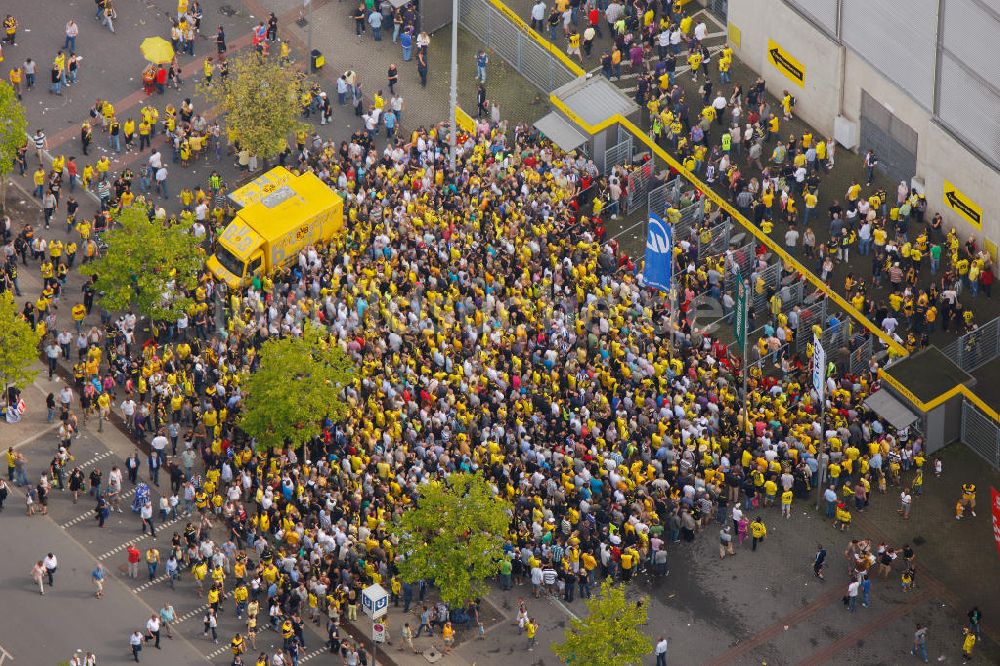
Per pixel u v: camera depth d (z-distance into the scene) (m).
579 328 172.25
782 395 167.50
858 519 165.38
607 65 193.12
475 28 199.00
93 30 197.75
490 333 171.88
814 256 180.75
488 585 160.75
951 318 175.88
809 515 165.12
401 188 182.62
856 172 187.38
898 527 165.00
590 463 162.75
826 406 167.12
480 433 165.50
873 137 186.62
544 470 162.25
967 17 172.50
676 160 187.50
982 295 178.88
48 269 175.62
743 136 188.62
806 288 179.38
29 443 168.50
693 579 161.50
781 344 173.00
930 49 176.88
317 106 191.62
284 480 161.00
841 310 177.00
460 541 154.88
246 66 182.88
